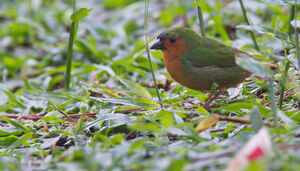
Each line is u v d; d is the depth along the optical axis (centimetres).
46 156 662
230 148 525
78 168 505
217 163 476
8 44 1742
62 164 555
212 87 862
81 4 2053
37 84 1260
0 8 2094
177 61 891
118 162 508
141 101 849
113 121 777
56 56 1552
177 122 683
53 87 1291
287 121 633
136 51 1393
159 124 705
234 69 863
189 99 948
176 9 1612
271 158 469
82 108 786
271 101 663
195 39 888
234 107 743
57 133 802
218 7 1465
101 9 2005
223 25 1486
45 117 827
